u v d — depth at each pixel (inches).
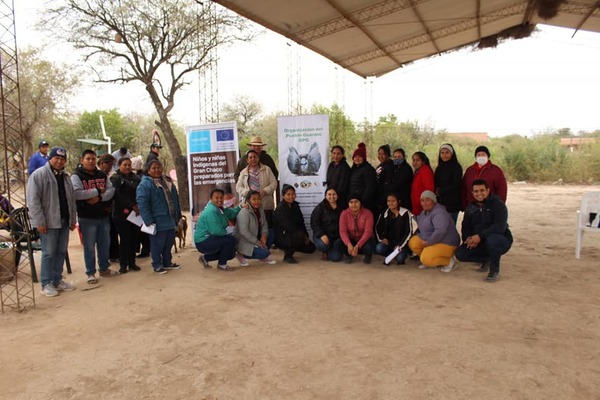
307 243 295.1
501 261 282.7
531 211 519.8
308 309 199.8
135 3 487.2
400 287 229.8
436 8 444.1
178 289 236.2
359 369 142.5
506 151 984.3
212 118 391.5
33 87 896.3
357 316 189.5
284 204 290.7
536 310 192.4
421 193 280.7
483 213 244.5
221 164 327.0
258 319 189.2
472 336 165.8
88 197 243.1
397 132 1141.1
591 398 123.3
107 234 262.7
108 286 245.4
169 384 136.6
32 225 233.5
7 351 162.9
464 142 1206.9
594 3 452.4
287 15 376.8
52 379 141.1
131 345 165.8
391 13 428.1
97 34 491.2
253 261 299.7
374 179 291.4
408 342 161.6
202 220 271.6
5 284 253.3
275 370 143.6
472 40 619.5
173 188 291.0
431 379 134.8
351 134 986.7
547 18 494.0
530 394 125.4
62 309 208.5
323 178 319.3
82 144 1041.5
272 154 1123.9
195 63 498.3
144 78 514.3
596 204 284.5
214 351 159.0
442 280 241.8
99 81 506.9
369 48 549.6
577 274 249.9
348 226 280.1
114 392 132.6
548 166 924.6
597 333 167.2
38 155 382.0
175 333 176.4
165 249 278.5
